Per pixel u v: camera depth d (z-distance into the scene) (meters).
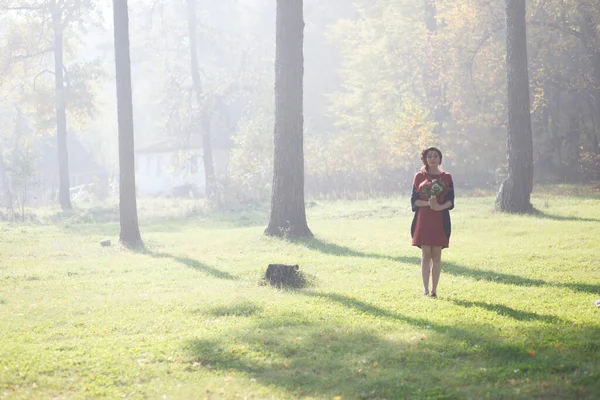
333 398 5.99
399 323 8.63
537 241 16.69
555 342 7.28
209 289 12.09
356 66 50.81
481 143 44.78
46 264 16.86
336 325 8.70
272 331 8.45
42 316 10.07
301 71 20.91
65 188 43.28
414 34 48.09
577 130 45.81
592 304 9.37
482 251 15.47
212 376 6.82
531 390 5.84
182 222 30.30
